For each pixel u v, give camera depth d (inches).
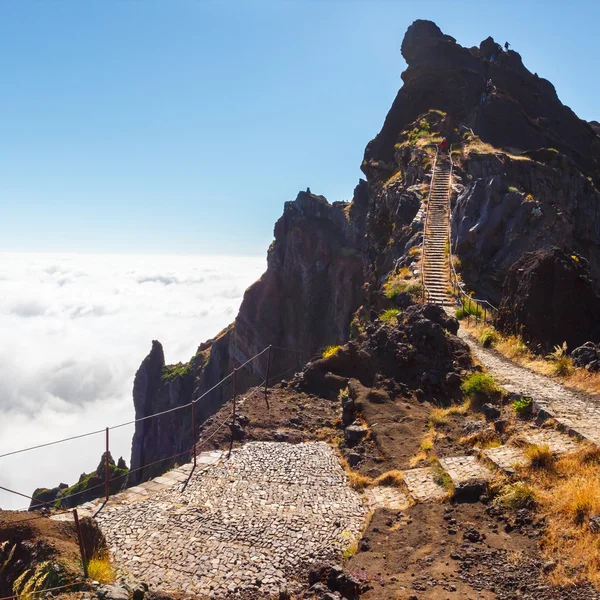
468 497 501.7
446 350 848.9
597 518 399.9
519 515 450.9
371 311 1587.1
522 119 2787.9
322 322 4426.7
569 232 1668.3
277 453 676.1
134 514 516.4
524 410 639.1
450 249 1539.1
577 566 370.3
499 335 965.8
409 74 3161.9
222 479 598.9
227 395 4503.0
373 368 850.1
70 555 391.9
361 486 580.7
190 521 503.2
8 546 415.8
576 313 896.9
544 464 507.2
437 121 2650.1
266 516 514.3
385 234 2212.1
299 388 879.1
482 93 2876.5
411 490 538.3
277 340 4564.5
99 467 2893.7
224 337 4862.2
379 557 434.6
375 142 3004.4
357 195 4392.2
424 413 729.0
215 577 414.9
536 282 926.4
